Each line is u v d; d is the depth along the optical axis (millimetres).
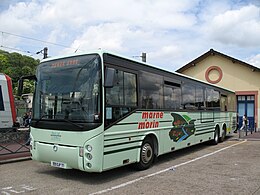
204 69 26672
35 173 7934
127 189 6422
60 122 6969
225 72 25703
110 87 6738
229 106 17594
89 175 7719
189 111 11492
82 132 6562
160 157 10875
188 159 10422
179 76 10812
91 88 6703
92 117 6543
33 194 6008
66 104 7004
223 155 11375
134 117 7867
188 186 6703
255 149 13148
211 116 14125
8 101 14914
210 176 7707
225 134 16516
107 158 6797
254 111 24484
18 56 45156
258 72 24406
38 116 7555
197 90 12508
